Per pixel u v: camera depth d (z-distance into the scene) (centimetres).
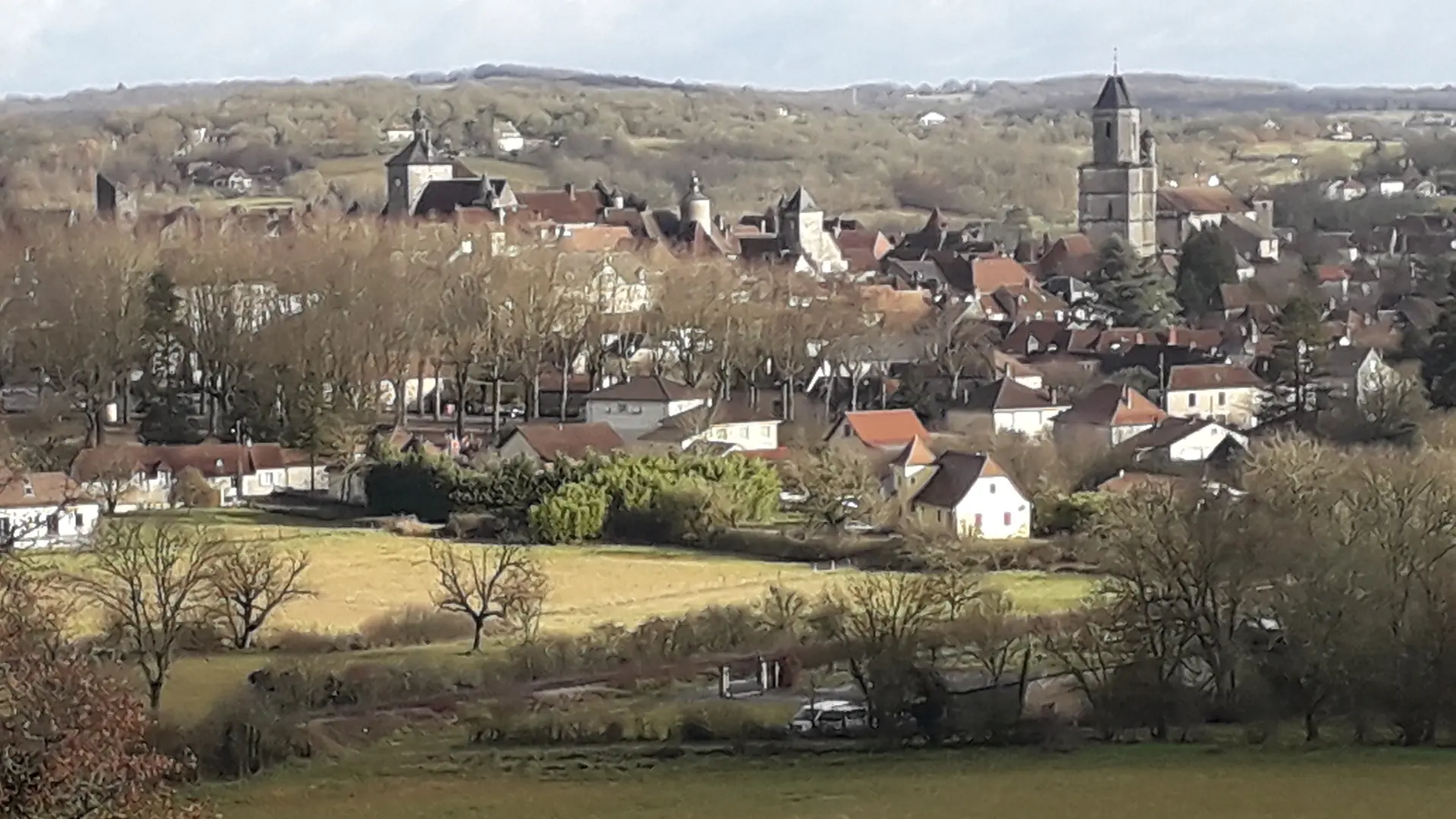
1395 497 10494
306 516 16562
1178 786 7962
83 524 15812
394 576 13388
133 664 10088
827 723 8994
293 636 11231
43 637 7069
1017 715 8856
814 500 15050
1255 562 9231
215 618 11306
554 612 12125
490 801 7862
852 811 7606
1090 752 8625
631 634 10912
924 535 14100
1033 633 9612
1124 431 19088
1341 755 8538
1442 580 9050
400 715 9438
